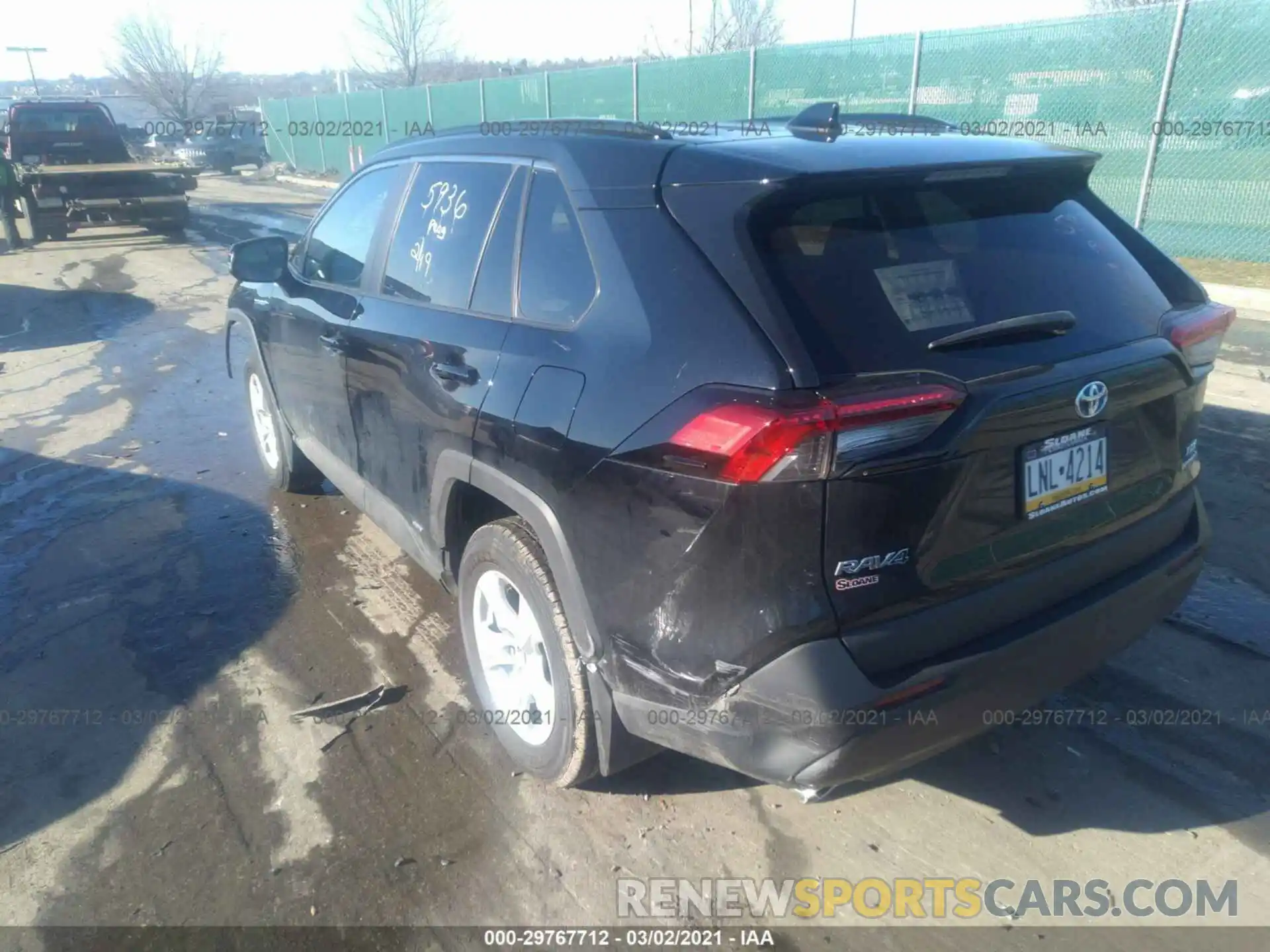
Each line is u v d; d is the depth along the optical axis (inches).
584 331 100.3
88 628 157.8
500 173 122.4
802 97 569.6
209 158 1318.9
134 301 445.4
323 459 174.4
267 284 187.8
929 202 98.3
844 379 82.0
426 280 133.3
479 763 123.3
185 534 191.9
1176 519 111.6
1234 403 245.4
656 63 658.8
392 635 153.7
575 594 100.8
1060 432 93.1
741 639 85.7
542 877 105.1
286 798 117.9
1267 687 132.7
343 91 1346.0
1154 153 434.9
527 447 104.0
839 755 84.9
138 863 108.3
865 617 85.4
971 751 122.4
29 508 207.5
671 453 86.9
